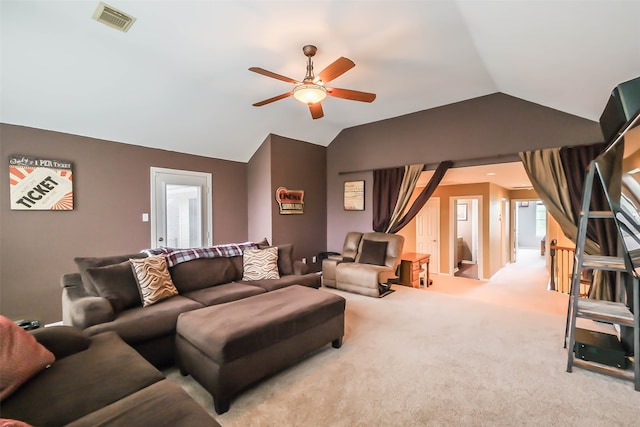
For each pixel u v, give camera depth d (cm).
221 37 270
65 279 268
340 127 564
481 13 223
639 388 197
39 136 328
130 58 301
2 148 307
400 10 235
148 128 393
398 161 500
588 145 337
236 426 166
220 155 498
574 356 239
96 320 209
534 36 224
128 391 133
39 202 328
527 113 383
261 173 517
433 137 461
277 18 244
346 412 177
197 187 473
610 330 304
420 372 221
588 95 290
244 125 464
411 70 338
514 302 442
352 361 238
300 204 549
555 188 356
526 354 248
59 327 173
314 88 263
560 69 261
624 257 217
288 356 215
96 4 227
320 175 590
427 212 711
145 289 254
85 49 279
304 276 369
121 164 390
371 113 488
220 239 504
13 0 222
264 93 395
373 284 422
